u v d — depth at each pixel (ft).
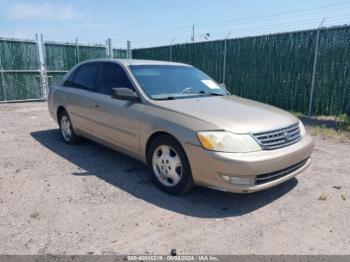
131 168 15.52
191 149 11.07
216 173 10.61
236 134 10.63
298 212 11.25
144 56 50.21
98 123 16.08
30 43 42.60
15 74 41.73
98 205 11.51
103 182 13.73
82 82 18.12
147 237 9.50
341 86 27.61
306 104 30.53
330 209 11.50
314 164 16.47
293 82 31.37
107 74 16.16
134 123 13.44
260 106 13.82
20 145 19.79
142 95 13.56
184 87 15.25
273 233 9.86
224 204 11.80
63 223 10.22
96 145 19.79
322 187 13.46
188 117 11.61
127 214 10.88
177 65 17.13
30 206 11.36
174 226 10.17
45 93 44.98
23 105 39.58
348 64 26.86
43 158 17.10
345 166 16.20
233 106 13.15
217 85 17.24
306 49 29.73
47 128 25.17
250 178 10.46
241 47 35.73
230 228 10.12
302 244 9.29
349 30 26.45
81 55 47.88
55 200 11.88
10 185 13.28
